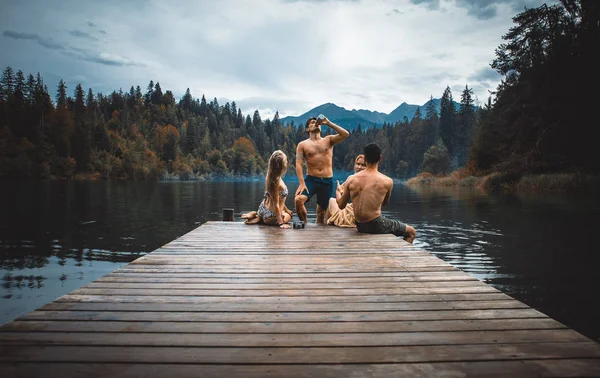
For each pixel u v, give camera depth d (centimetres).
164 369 198
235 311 284
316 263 442
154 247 1007
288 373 194
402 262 447
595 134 3136
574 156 3297
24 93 11688
